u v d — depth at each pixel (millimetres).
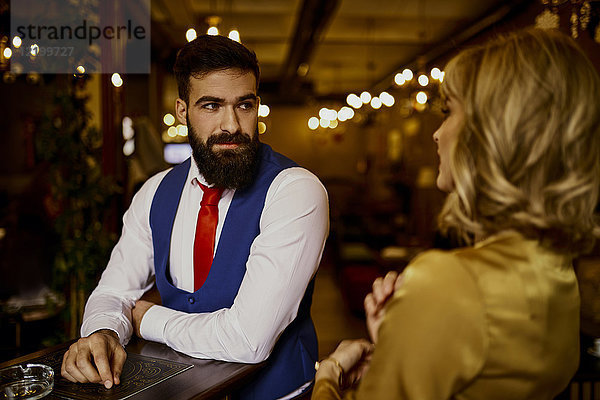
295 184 1347
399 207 11078
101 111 3521
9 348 2568
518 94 680
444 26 7922
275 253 1252
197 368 1131
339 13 7082
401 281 873
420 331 650
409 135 11109
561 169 680
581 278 2492
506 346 638
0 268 3082
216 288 1349
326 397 819
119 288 1466
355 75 12367
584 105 670
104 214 3131
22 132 4777
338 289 6359
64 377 1062
